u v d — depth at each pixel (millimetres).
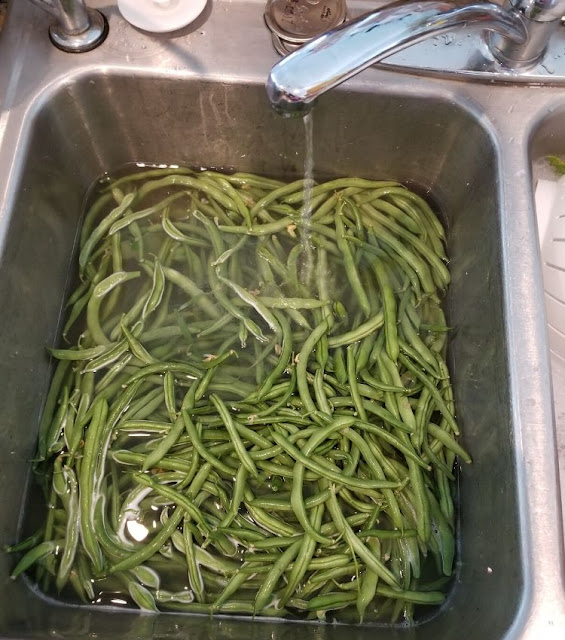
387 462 739
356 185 886
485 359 719
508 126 741
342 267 852
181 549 714
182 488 723
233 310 812
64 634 654
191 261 854
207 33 777
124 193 889
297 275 848
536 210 763
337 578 708
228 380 780
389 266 847
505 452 645
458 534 741
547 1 649
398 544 722
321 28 751
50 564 714
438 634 672
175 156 890
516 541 591
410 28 553
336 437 745
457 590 705
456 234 851
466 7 595
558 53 754
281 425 745
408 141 829
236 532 697
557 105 748
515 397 635
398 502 736
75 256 859
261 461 735
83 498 716
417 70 750
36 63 752
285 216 875
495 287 709
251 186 889
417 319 819
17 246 716
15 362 725
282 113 567
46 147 766
